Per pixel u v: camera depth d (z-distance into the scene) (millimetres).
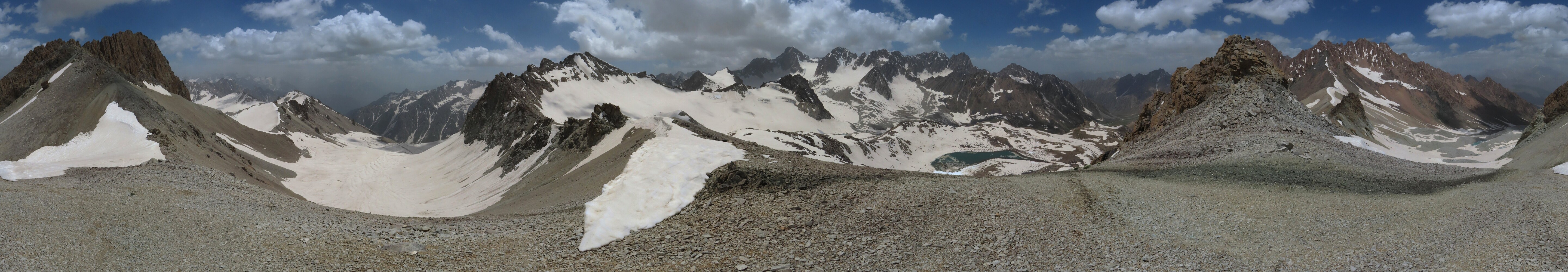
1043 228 27609
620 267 25172
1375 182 35688
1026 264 23938
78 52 161500
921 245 26344
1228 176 38688
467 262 25297
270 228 29125
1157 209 29609
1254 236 25516
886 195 32344
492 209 69938
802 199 32000
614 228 28766
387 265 24609
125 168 60562
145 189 38969
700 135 81188
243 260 24578
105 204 31656
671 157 37719
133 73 183000
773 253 26188
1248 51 75875
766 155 43375
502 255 26188
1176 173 42250
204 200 36031
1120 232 26891
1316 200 29922
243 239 27359
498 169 125938
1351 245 23734
